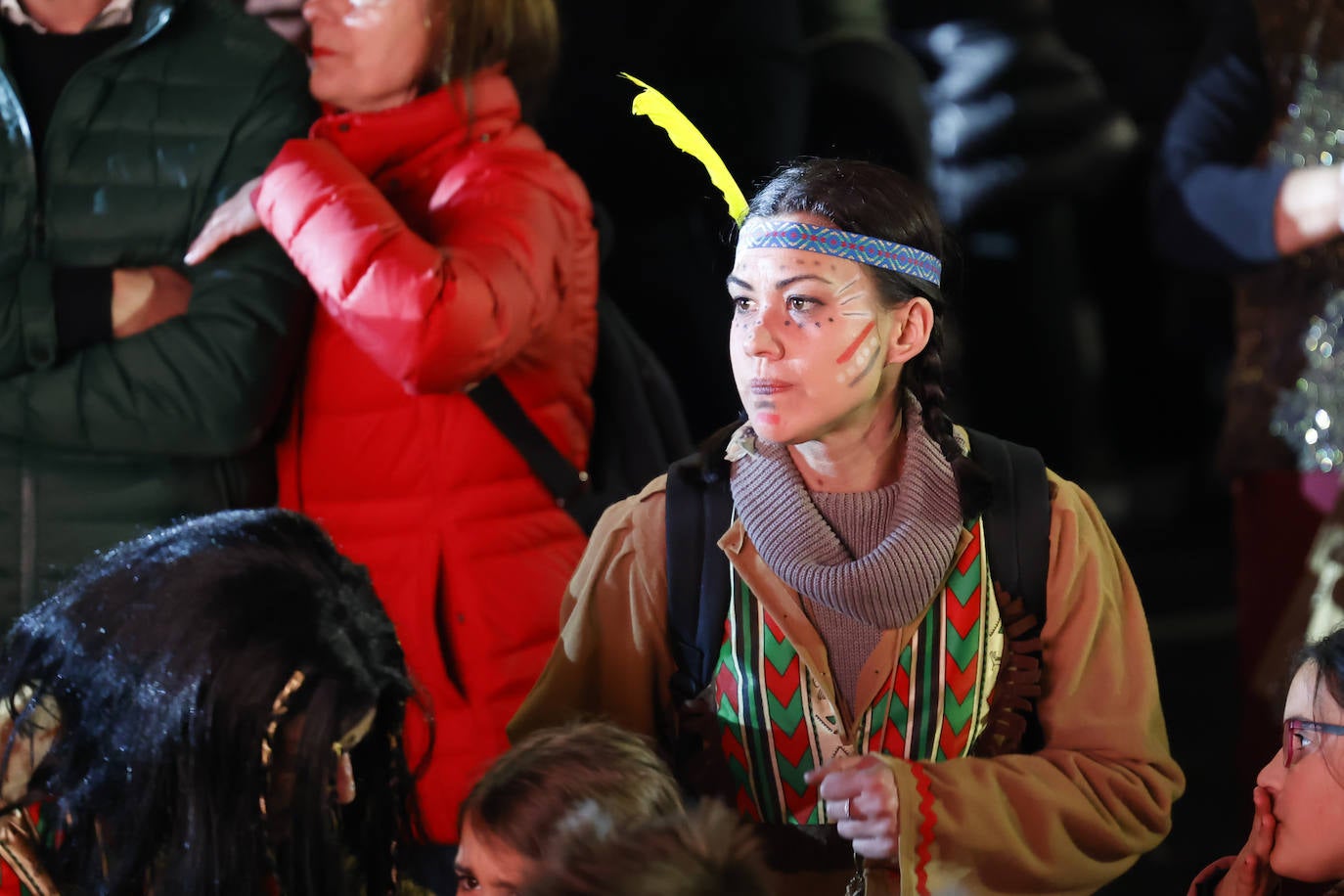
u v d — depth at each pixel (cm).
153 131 884
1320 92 996
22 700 581
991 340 2088
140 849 555
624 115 1108
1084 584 642
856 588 611
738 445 645
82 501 868
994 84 1532
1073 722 645
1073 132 1548
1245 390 1026
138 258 880
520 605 852
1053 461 2142
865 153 1152
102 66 883
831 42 1230
